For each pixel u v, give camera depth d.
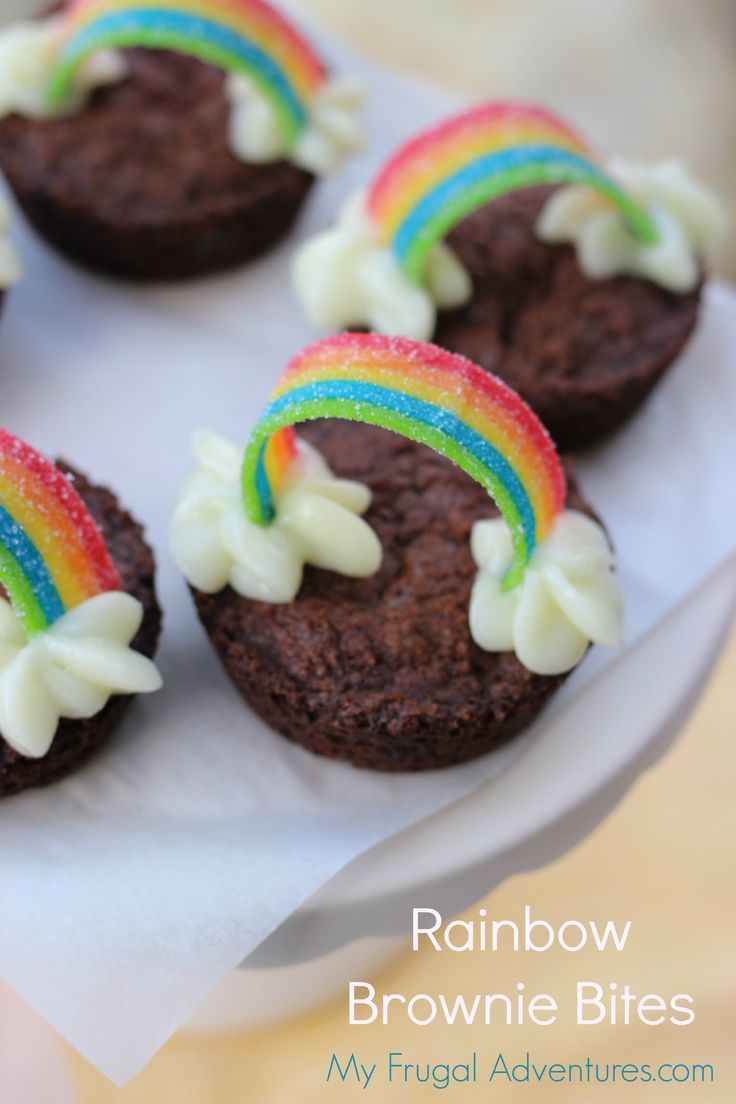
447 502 0.31
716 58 0.54
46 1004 0.28
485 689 0.30
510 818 0.30
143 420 0.35
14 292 0.37
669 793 0.40
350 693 0.30
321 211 0.38
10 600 0.29
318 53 0.39
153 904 0.29
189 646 0.32
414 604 0.30
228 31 0.35
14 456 0.28
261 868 0.29
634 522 0.34
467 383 0.28
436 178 0.33
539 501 0.29
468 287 0.34
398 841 0.30
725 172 0.51
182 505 0.30
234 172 0.36
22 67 0.36
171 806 0.30
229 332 0.37
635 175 0.36
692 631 0.32
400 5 0.54
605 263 0.35
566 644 0.30
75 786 0.30
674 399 0.36
